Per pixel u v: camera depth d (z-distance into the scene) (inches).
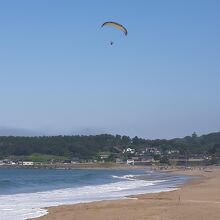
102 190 2206.0
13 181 3348.9
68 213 1107.9
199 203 1286.9
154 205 1237.1
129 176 4842.5
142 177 4456.2
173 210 1092.5
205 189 2049.7
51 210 1193.4
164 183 3006.9
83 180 3784.5
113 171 7564.0
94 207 1233.4
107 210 1135.0
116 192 2020.2
